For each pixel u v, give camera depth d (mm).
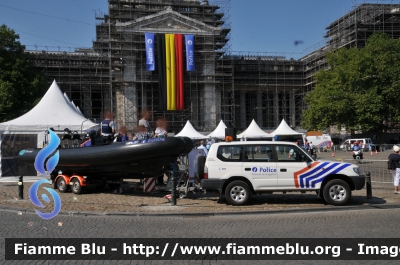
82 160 14430
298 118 68875
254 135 35562
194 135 34031
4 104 38875
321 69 57312
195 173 14633
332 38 66438
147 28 54938
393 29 61625
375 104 48156
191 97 57531
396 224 9328
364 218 10180
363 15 62500
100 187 16469
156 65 54094
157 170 13922
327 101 49781
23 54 44375
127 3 60375
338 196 12039
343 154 43844
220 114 59344
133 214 11023
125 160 13734
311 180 12109
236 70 65188
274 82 66875
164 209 11641
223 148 12461
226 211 11164
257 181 12203
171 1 62938
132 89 55156
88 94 60750
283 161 12273
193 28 56719
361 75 49312
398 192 14656
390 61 49000
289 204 12500
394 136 58562
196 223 9859
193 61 51875
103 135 16188
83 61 58906
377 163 28234
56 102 21219
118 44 55531
